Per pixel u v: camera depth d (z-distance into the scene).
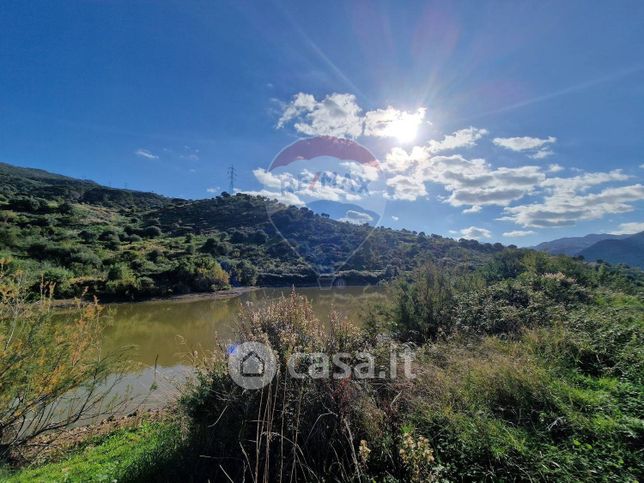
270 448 2.41
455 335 4.68
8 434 4.25
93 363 4.76
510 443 2.19
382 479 2.08
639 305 5.23
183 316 16.59
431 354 4.03
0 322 4.15
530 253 8.77
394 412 2.54
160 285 23.47
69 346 4.44
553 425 2.34
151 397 5.86
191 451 2.60
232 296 22.72
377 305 5.83
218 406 2.83
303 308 3.41
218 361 3.12
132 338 11.81
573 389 2.75
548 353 3.56
